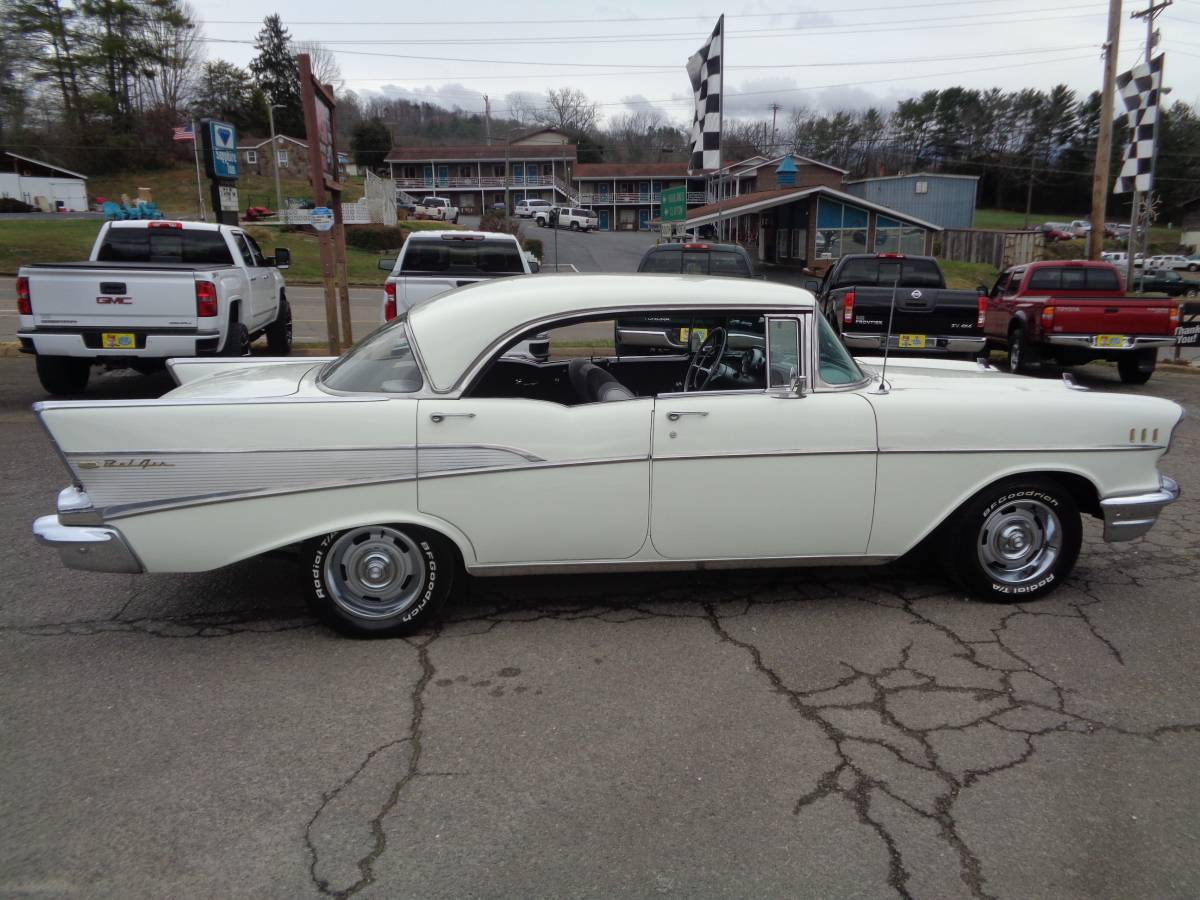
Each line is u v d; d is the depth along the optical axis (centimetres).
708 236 5103
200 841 265
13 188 5775
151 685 359
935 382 450
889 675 369
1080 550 490
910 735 324
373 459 376
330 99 1124
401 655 386
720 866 255
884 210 4288
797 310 410
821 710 341
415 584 398
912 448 414
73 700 347
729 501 405
